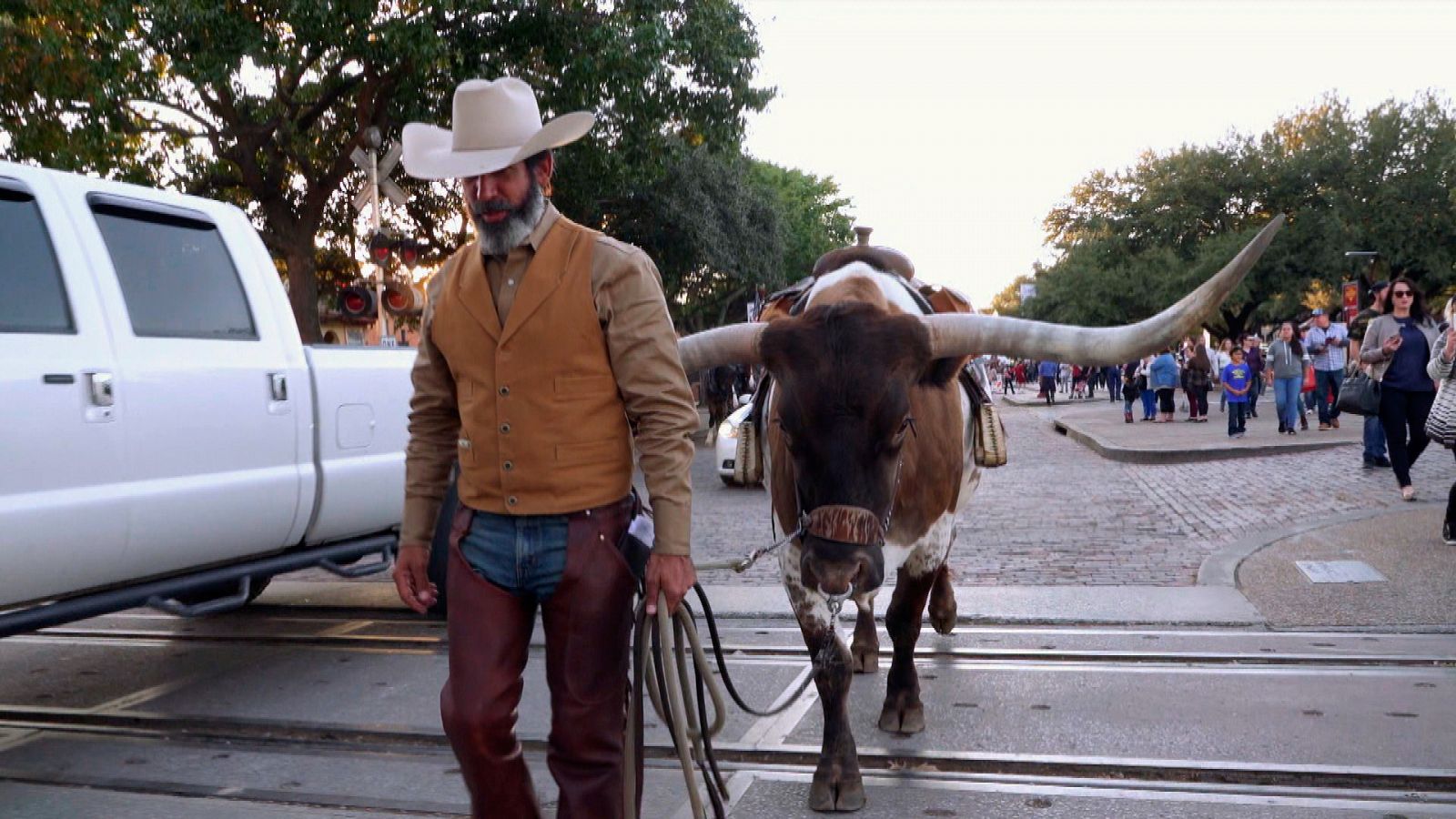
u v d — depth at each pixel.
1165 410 23.17
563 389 2.75
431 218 22.86
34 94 14.62
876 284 4.28
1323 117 43.47
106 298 4.80
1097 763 4.30
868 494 3.52
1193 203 45.59
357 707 5.29
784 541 3.72
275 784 4.36
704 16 18.77
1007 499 11.91
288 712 5.23
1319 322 17.91
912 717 4.71
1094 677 5.42
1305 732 4.58
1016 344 3.76
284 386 5.61
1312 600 6.68
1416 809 3.86
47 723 5.21
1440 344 8.16
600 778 2.80
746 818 3.96
